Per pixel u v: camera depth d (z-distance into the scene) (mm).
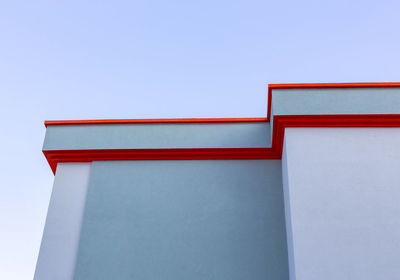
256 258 6676
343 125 6719
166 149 7586
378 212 5969
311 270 5582
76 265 6746
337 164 6371
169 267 6684
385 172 6277
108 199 7281
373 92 6887
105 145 7648
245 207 7125
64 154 7676
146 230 6992
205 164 7574
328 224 5898
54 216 7188
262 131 7672
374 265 5594
